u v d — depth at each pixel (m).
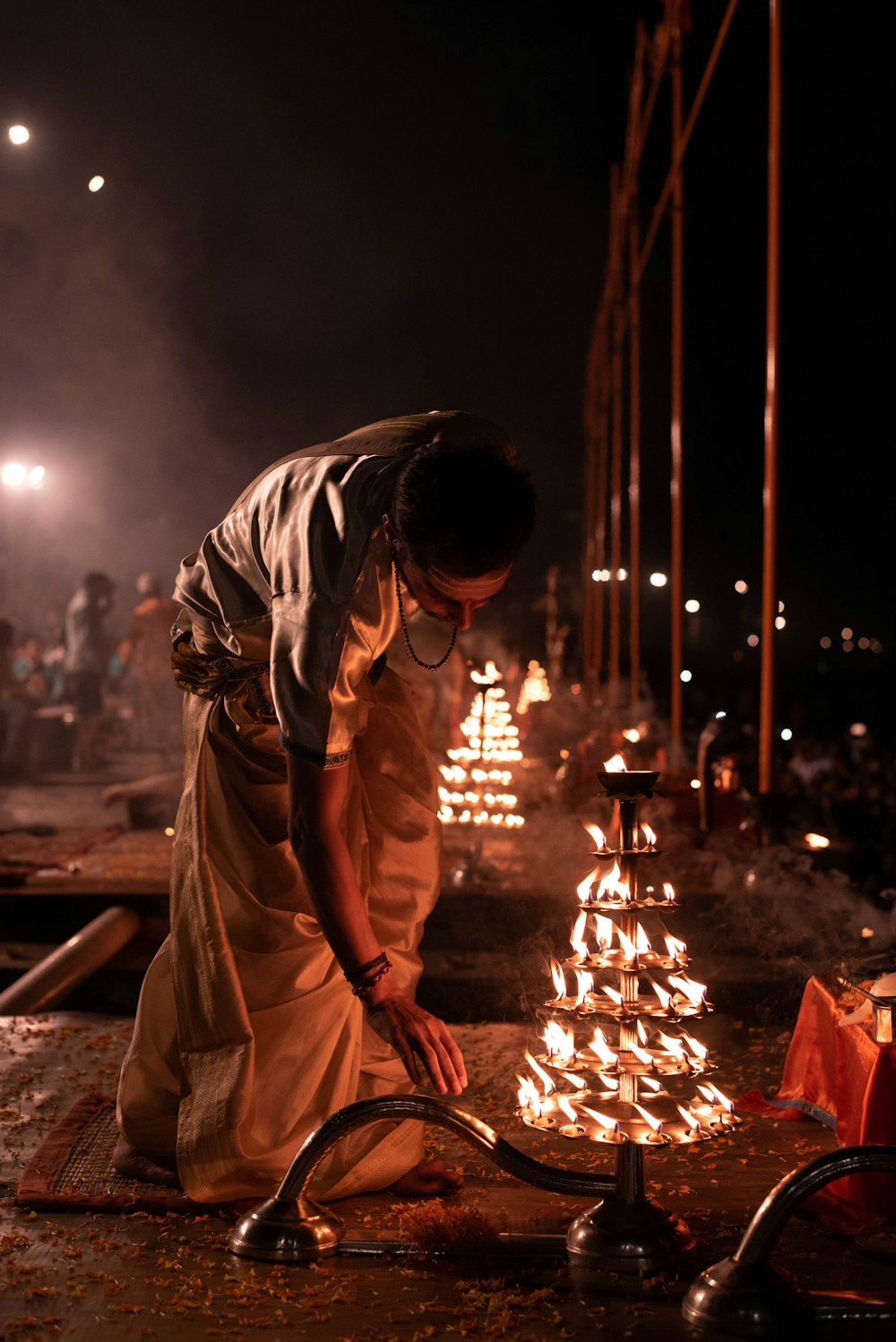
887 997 3.02
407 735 3.24
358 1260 2.75
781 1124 3.72
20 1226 2.94
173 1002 3.19
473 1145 2.78
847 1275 2.71
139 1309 2.52
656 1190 3.19
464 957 5.85
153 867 7.83
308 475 2.74
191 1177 2.96
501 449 2.84
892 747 27.42
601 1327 2.45
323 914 2.67
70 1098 3.91
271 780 3.07
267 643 3.00
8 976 5.84
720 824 7.56
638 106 15.45
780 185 7.09
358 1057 3.11
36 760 15.15
